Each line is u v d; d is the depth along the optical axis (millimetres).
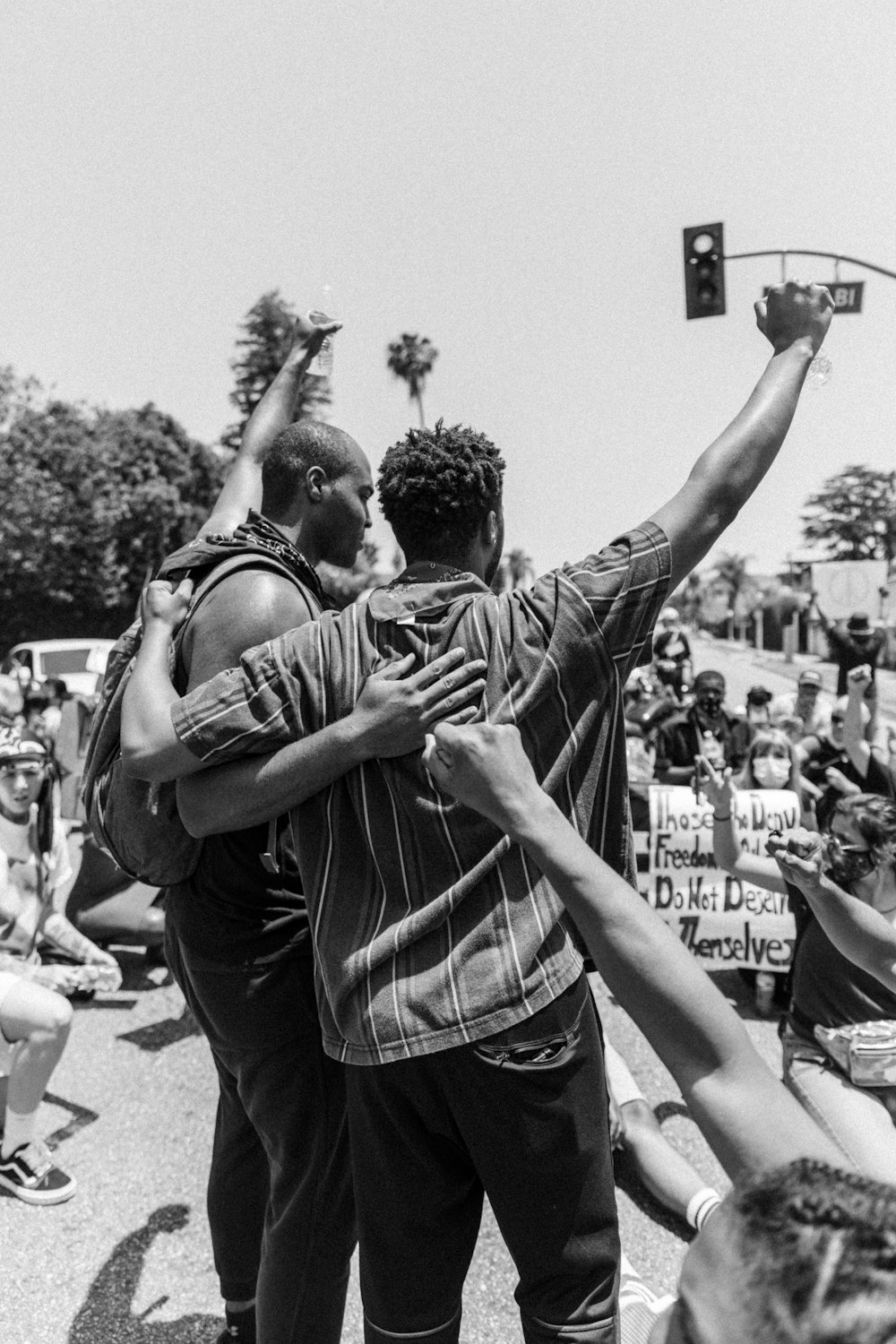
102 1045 4672
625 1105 3416
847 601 13719
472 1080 1569
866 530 84812
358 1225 1759
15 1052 3383
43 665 18594
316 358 2871
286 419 2807
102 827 2184
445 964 1580
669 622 10023
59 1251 3080
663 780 7477
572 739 1628
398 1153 1674
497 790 1184
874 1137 3004
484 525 1897
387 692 1587
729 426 1743
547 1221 1606
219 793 1690
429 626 1670
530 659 1607
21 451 41500
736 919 5395
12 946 4453
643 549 1648
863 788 6590
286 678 1669
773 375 1782
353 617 1715
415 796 1605
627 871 1740
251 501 2639
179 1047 4637
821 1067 3188
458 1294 1764
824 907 2854
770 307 1846
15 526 40938
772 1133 1001
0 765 4348
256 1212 2436
